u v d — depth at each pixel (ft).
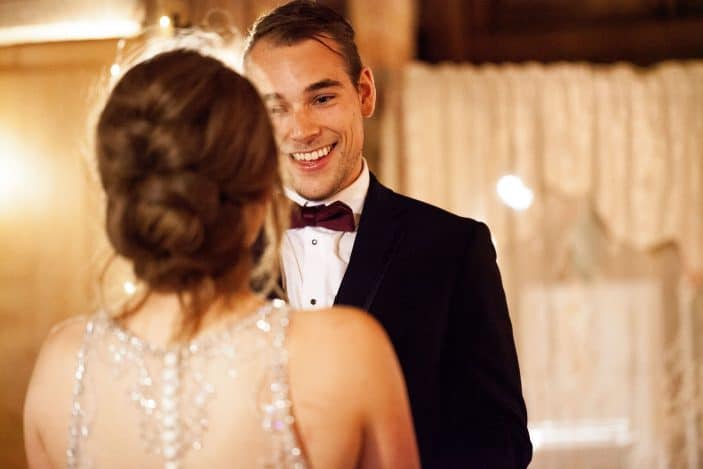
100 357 4.25
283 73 6.83
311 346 4.15
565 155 17.21
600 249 17.26
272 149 4.31
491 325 6.63
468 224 7.00
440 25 18.67
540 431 16.92
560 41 18.89
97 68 13.80
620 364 17.03
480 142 17.10
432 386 6.45
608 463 16.88
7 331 14.97
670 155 17.28
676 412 16.94
